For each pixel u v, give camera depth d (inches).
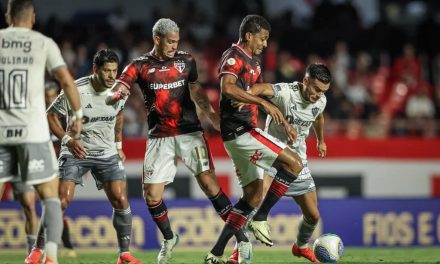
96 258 1316.4
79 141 1097.4
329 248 1123.3
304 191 1132.5
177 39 1044.5
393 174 2000.5
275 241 1689.2
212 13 2748.5
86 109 1088.2
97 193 1843.0
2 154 855.7
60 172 1109.1
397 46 2588.6
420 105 2295.8
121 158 1148.5
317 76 1064.2
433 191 2020.2
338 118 2196.1
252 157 1023.0
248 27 1015.6
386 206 1738.4
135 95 2146.9
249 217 1127.6
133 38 2428.6
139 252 1561.3
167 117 1053.2
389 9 2886.3
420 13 2883.9
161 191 1060.5
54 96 1334.9
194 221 1670.8
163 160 1058.1
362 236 1722.4
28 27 863.1
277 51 2503.7
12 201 1616.6
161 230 1074.1
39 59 848.9
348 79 2400.3
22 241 1609.3
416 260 1223.5
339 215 1717.5
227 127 1028.5
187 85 1061.8
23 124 842.8
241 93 984.3
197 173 1068.5
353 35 2581.2
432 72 2518.5
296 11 2844.5
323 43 2536.9
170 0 2753.4
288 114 1098.1
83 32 2388.0
